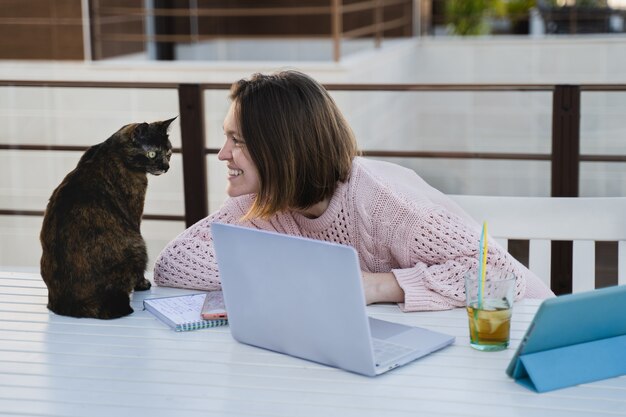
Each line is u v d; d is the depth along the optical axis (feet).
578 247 5.99
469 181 19.49
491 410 3.87
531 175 19.56
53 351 4.66
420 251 5.24
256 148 5.08
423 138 21.72
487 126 21.31
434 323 4.92
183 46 20.22
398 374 4.27
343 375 4.28
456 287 5.13
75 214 5.12
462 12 23.36
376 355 4.39
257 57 21.06
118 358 4.56
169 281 5.73
